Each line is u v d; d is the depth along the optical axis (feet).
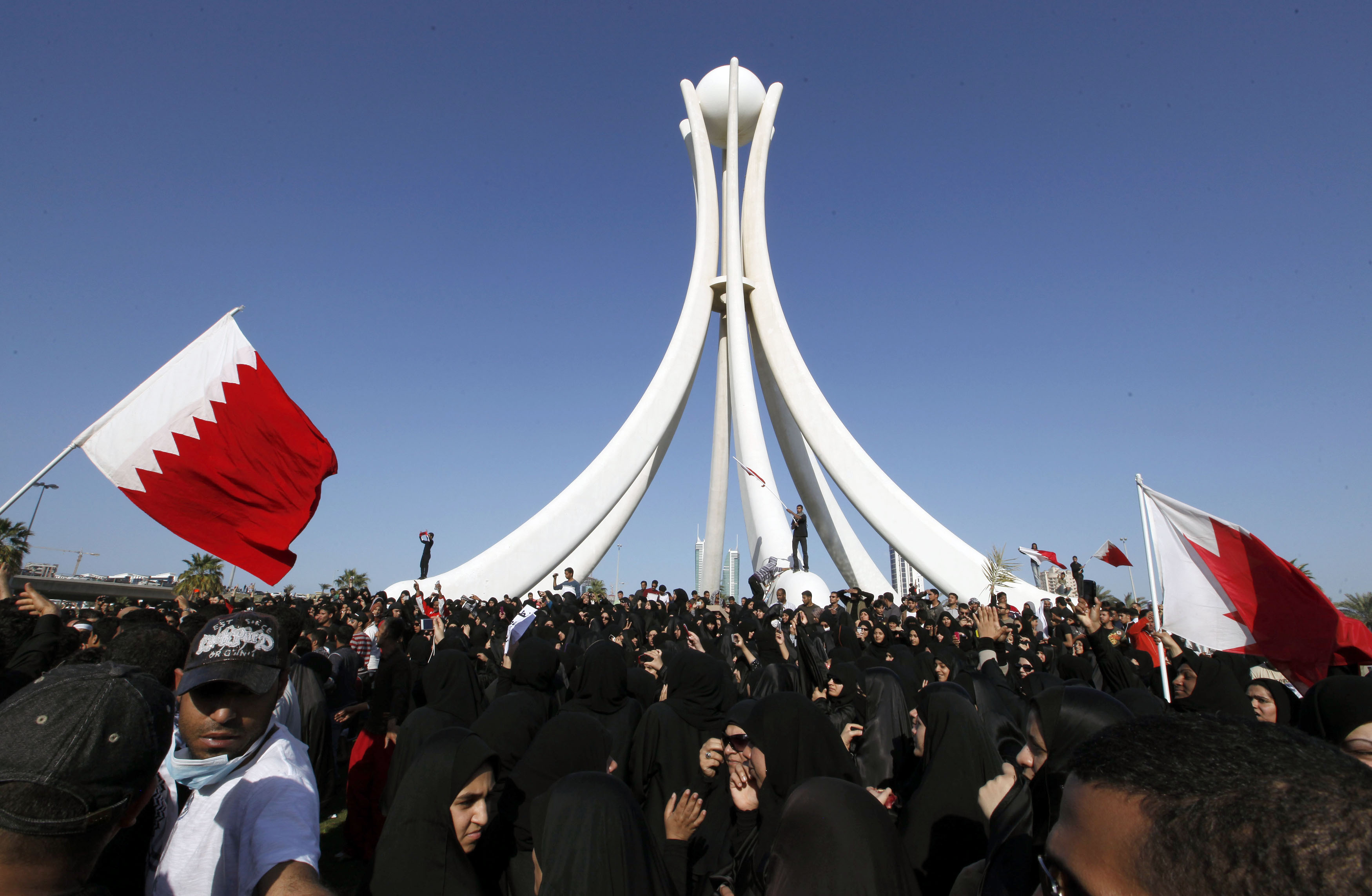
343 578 153.89
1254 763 2.59
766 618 27.89
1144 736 2.97
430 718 12.53
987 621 19.01
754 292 81.30
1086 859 2.96
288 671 6.91
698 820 9.27
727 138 87.04
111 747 4.09
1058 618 42.16
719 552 83.61
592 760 9.98
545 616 29.94
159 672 9.47
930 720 10.29
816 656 18.11
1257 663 20.40
